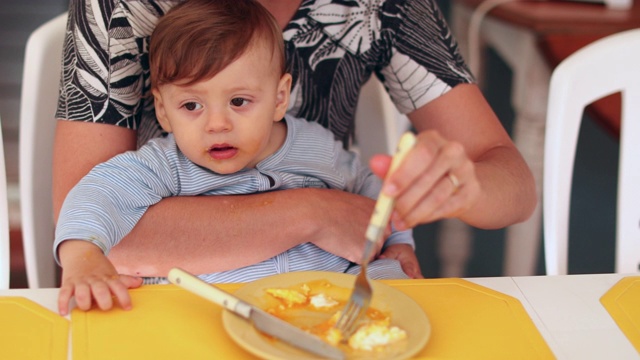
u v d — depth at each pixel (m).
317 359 0.79
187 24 1.15
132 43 1.25
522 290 0.99
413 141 0.81
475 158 1.38
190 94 1.15
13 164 2.86
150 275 1.17
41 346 0.83
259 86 1.17
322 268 1.22
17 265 2.30
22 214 1.34
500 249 2.50
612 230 2.56
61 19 1.42
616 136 2.10
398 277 1.24
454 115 1.40
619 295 0.99
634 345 0.88
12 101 3.33
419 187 0.86
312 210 1.19
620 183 1.42
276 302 0.91
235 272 1.18
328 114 1.39
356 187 1.40
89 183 1.12
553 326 0.92
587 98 1.39
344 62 1.37
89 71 1.25
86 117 1.25
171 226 1.15
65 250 1.00
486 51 2.89
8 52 3.76
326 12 1.34
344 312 0.85
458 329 0.89
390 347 0.82
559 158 1.38
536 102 2.15
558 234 1.38
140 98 1.29
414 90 1.41
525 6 2.38
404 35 1.39
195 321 0.89
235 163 1.19
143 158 1.17
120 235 1.09
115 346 0.84
